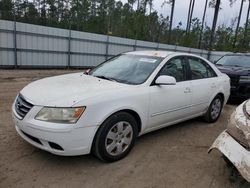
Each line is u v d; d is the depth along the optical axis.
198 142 4.30
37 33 14.45
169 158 3.64
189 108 4.57
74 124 2.89
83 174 3.07
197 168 3.41
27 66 14.49
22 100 3.24
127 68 4.18
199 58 5.02
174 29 40.69
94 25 36.72
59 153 2.95
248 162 2.58
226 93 5.59
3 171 3.02
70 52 16.28
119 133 3.37
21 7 37.47
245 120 2.75
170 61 4.23
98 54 17.80
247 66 8.19
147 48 20.77
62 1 39.97
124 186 2.89
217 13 31.14
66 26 36.72
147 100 3.65
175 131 4.77
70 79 3.88
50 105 2.92
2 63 13.49
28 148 3.60
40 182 2.86
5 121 4.62
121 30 36.44
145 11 40.00
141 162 3.46
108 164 3.34
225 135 2.99
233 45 38.09
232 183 3.10
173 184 3.01
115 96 3.26
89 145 3.06
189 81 4.53
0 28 12.98
